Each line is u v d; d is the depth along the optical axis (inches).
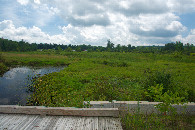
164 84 231.0
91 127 88.5
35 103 238.4
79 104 157.5
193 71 541.0
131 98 210.5
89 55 1283.2
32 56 1143.0
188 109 136.7
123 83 339.6
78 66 642.8
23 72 544.1
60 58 1056.2
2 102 258.4
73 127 88.4
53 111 102.1
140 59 1045.8
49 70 602.5
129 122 100.3
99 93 240.8
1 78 439.5
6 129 86.0
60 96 245.0
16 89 331.9
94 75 434.6
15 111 104.6
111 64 736.3
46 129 86.5
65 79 375.2
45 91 274.5
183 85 286.7
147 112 134.6
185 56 1263.5
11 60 850.8
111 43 2940.5
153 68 597.6
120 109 126.0
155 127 99.8
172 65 730.2
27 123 92.7
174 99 122.5
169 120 113.0
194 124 108.7
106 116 101.3
